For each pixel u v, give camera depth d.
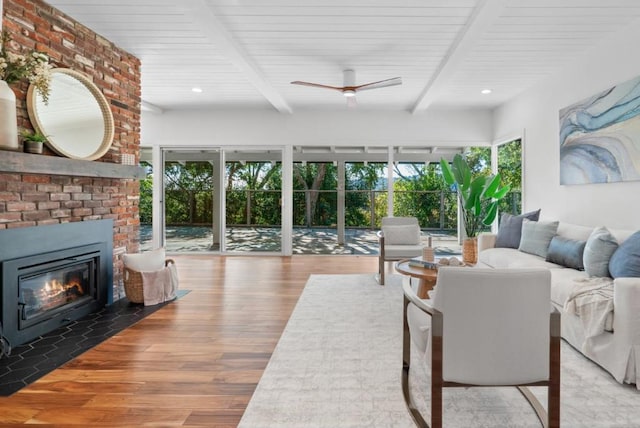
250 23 3.43
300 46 3.95
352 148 7.07
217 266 5.83
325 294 4.15
